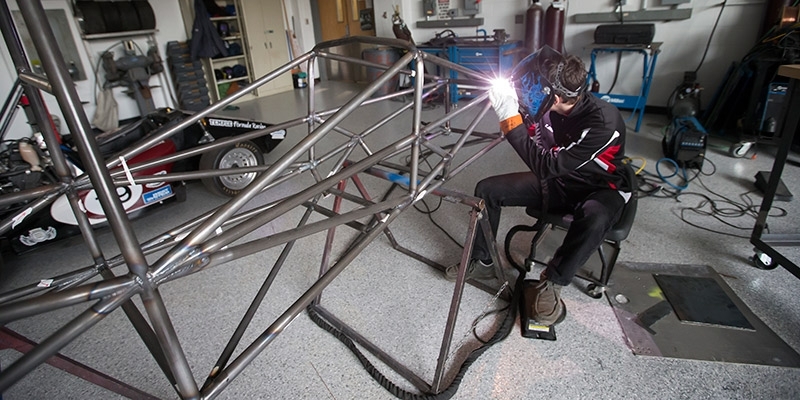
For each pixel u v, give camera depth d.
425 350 1.59
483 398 1.38
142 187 2.55
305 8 7.13
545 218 1.70
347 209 2.74
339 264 1.05
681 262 1.97
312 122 1.71
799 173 2.81
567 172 1.47
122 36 5.32
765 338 1.52
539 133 1.66
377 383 1.46
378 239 2.33
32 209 1.09
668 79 4.29
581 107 1.55
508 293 1.83
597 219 1.46
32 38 0.57
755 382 1.36
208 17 5.69
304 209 2.77
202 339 1.71
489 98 1.47
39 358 0.59
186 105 5.87
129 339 1.74
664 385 1.37
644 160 3.14
